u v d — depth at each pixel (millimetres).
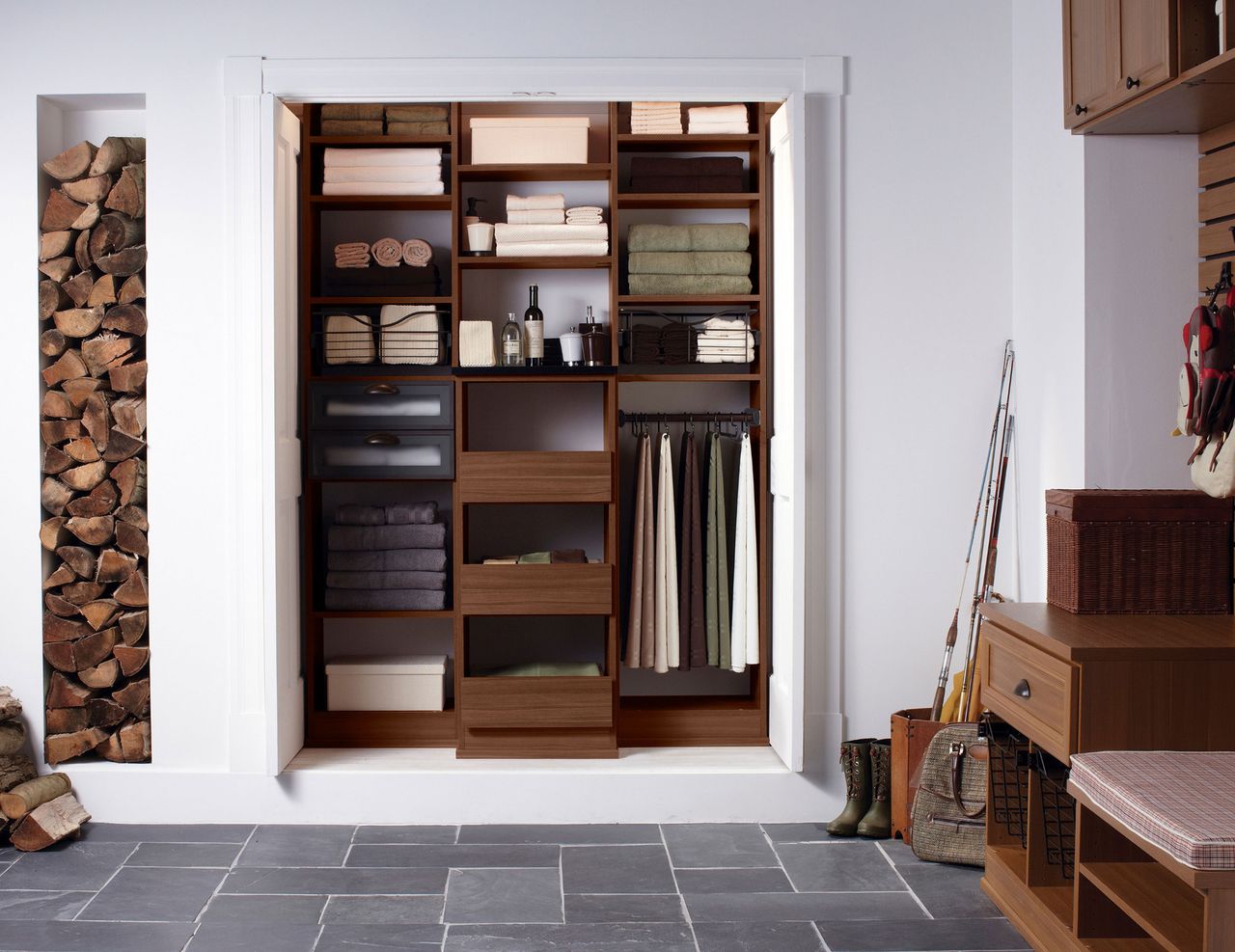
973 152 3744
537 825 3682
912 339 3754
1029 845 2717
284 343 3736
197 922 2928
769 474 3967
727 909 3016
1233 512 2773
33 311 3719
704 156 4137
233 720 3672
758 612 3955
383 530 3949
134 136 3883
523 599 3838
